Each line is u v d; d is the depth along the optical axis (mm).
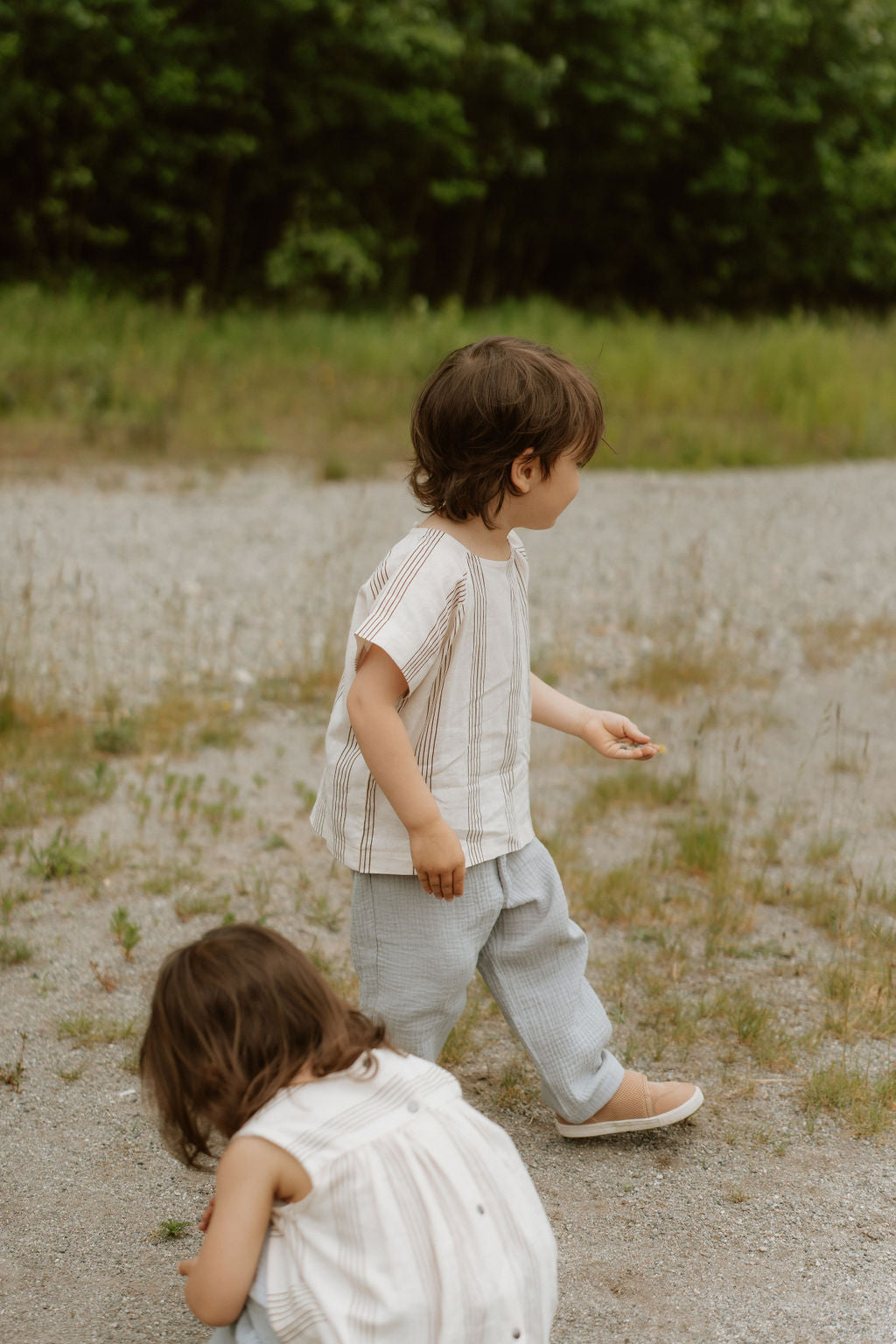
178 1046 1686
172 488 9984
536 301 20766
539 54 21625
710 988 3314
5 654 5422
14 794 4340
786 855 4219
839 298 27281
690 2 22594
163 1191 2502
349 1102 1691
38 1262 2289
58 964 3383
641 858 4160
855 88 24219
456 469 2182
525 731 2363
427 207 22812
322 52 19422
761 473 11961
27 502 9195
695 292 26141
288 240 19844
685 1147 2641
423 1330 1590
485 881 2301
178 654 6121
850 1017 3150
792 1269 2262
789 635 6840
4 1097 2803
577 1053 2510
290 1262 1643
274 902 3781
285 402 13148
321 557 7996
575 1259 2277
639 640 6684
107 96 17844
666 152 23844
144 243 20344
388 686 2082
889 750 5254
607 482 11219
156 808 4430
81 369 12906
